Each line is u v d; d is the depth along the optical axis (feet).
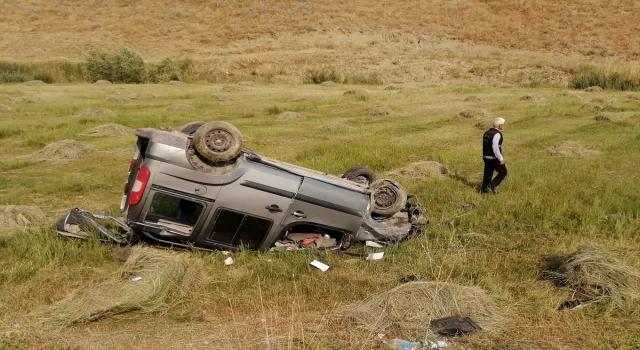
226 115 71.51
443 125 64.44
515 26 188.96
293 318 16.88
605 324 16.58
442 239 24.04
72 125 60.39
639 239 24.06
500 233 25.17
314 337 15.78
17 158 43.45
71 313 16.57
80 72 135.03
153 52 170.40
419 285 17.47
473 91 105.29
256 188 21.06
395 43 177.47
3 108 72.08
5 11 205.05
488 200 30.35
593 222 25.94
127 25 194.70
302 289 18.90
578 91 111.55
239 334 16.02
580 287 18.62
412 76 144.56
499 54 167.63
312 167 38.60
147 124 62.90
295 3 206.49
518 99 89.15
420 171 37.01
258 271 20.08
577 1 202.28
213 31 187.11
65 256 20.89
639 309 17.10
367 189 23.32
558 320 16.84
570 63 144.25
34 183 34.73
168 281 18.35
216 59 153.79
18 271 19.39
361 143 50.14
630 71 124.57
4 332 15.58
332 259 21.70
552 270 20.45
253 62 151.84
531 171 38.37
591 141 51.62
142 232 20.92
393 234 23.53
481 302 17.29
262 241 21.72
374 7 205.16
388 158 42.63
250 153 21.86
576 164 41.42
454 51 170.40
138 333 16.03
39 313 16.72
